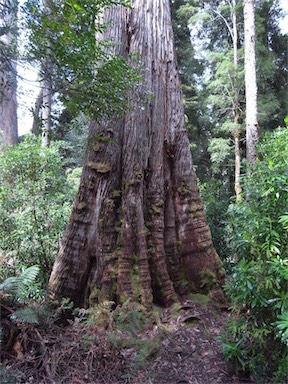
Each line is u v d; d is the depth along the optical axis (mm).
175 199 4594
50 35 2072
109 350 2787
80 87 2314
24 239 4609
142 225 4027
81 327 3076
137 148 4184
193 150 15695
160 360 2998
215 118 15375
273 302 2354
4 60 2152
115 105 2641
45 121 2691
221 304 4125
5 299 2896
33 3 2020
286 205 2402
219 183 7258
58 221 5004
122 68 2465
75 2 1984
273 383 2340
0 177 5215
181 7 15820
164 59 4742
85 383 2480
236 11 14789
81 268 3869
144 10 4680
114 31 4410
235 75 13555
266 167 2615
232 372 2785
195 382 2689
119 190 4105
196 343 3301
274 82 16297
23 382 2350
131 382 2592
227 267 5199
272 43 16703
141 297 3730
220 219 6008
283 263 2273
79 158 11391
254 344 2559
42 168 5402
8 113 8828
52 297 3654
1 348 2629
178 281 4316
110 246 3893
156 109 4480
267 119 13898
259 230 2457
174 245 4418
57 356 2611
